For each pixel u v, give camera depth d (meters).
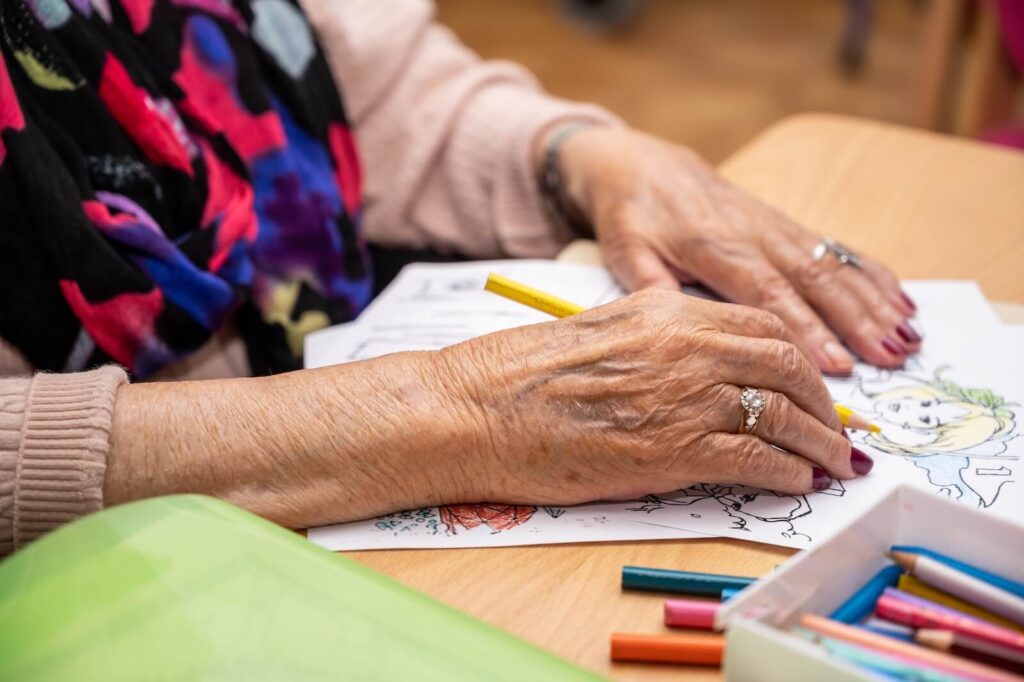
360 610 0.40
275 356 0.85
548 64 2.96
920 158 0.92
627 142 0.84
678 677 0.44
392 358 0.57
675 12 3.26
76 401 0.54
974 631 0.39
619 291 0.74
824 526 0.52
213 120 0.79
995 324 0.68
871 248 0.79
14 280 0.66
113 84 0.71
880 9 3.22
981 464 0.56
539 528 0.54
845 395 0.63
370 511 0.54
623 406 0.54
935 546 0.44
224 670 0.37
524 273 0.77
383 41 0.98
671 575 0.48
